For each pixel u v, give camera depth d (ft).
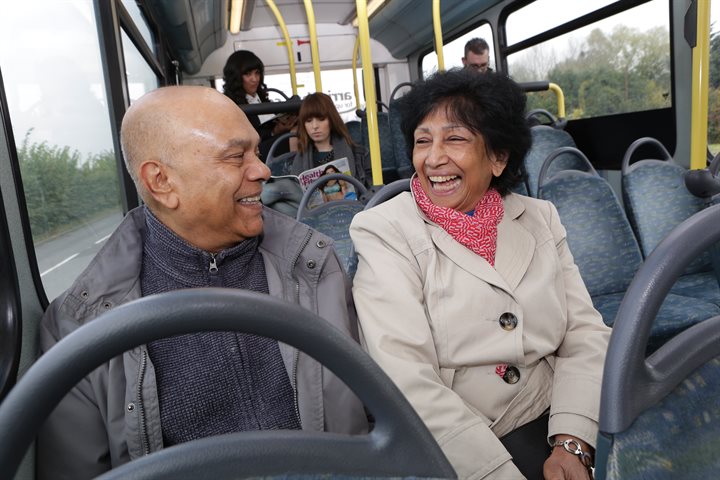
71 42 6.48
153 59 15.44
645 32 11.77
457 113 3.90
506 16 17.03
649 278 1.69
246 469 1.36
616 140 13.21
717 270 2.56
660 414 1.71
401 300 3.74
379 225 4.06
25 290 3.73
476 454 3.28
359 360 1.43
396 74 27.02
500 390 3.81
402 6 20.98
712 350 1.82
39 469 3.00
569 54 14.28
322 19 25.71
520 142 4.13
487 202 4.23
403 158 17.74
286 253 3.61
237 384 3.24
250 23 25.05
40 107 5.34
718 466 1.76
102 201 7.11
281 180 8.77
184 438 3.17
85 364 1.28
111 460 3.13
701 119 7.33
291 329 1.39
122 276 3.23
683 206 8.52
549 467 3.35
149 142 3.03
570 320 4.13
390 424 1.47
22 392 1.24
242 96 15.02
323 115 11.66
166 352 3.18
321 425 3.31
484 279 3.84
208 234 3.25
